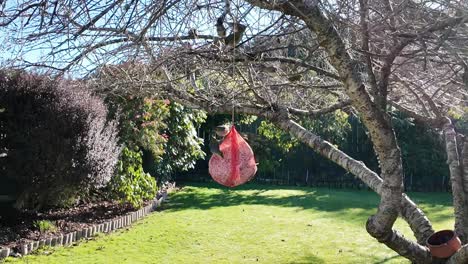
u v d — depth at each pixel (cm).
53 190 709
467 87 280
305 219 859
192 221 829
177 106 1097
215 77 387
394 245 286
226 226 792
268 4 221
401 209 342
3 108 652
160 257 611
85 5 199
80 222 770
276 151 1465
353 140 1427
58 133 681
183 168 1211
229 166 378
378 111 263
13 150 672
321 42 244
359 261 601
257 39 263
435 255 297
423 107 408
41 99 679
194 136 1204
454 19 237
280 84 341
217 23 222
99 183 763
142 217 869
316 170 1442
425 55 259
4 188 743
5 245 607
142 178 925
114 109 913
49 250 625
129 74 334
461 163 378
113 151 812
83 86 353
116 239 699
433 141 1334
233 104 364
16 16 200
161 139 990
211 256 620
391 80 366
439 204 1066
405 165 1364
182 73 359
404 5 249
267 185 1392
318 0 232
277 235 736
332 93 427
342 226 803
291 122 359
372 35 282
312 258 615
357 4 268
